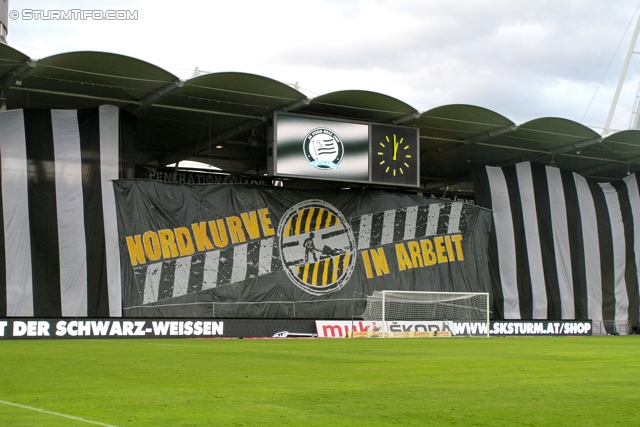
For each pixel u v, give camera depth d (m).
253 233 37.25
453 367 16.55
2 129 32.31
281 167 36.94
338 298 38.56
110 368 15.73
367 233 39.62
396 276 39.84
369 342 30.23
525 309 42.38
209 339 33.59
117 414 9.10
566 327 43.31
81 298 32.97
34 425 8.20
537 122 39.31
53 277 32.50
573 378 14.00
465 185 53.12
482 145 43.53
